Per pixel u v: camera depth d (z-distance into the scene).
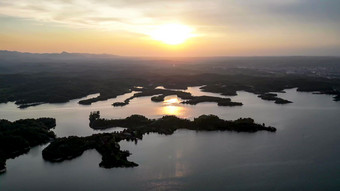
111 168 170.00
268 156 181.12
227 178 155.12
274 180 152.50
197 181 152.75
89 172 166.50
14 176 164.12
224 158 179.25
